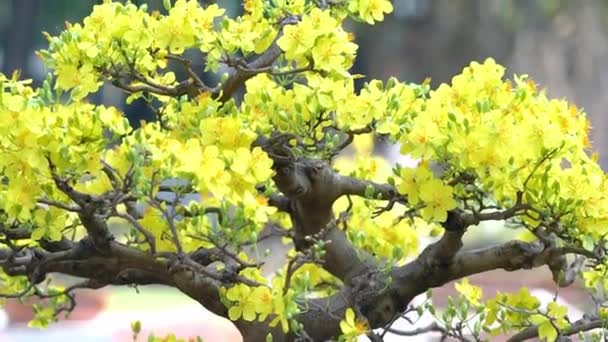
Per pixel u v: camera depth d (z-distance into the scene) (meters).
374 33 17.67
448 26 17.11
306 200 3.59
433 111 3.46
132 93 3.56
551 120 3.49
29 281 3.62
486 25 16.78
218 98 3.53
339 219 3.54
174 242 3.46
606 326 3.54
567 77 16.03
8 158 3.42
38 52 3.52
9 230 3.49
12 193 3.42
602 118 15.73
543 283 6.60
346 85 3.52
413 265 3.59
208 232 3.51
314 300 3.59
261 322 3.56
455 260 3.57
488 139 3.43
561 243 3.56
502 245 3.56
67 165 3.42
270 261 4.66
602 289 3.65
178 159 3.40
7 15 19.66
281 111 3.51
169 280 3.56
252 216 3.45
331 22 3.49
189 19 3.50
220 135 3.46
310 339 3.47
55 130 3.42
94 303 8.44
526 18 16.41
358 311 3.57
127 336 6.84
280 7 3.57
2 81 3.48
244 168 3.42
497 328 3.60
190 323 7.06
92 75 3.51
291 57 3.48
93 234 3.48
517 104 3.51
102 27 3.51
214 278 3.47
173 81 3.60
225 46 3.51
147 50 3.52
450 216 3.52
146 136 3.52
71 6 18.52
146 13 3.51
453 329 3.57
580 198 3.45
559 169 3.47
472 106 3.49
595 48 15.92
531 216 3.48
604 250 3.49
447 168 3.49
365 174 3.71
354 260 3.62
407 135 3.47
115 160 3.44
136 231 3.54
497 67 3.53
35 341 7.32
